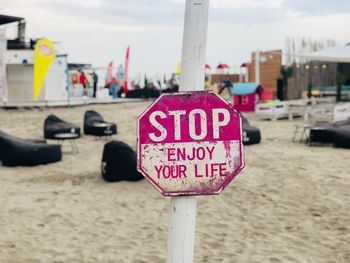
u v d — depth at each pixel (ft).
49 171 31.12
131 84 127.65
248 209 22.04
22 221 20.22
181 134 6.87
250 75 88.02
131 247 17.20
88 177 29.22
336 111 54.70
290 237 18.29
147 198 24.14
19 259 15.96
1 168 32.12
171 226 6.99
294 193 24.86
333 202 23.09
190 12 6.75
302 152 37.37
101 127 46.96
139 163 6.89
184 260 6.95
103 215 21.20
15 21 92.99
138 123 6.88
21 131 52.80
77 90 109.91
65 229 19.21
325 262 15.87
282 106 60.80
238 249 17.01
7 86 87.66
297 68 82.69
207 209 21.97
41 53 78.95
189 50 6.80
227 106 6.81
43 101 85.76
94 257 16.22
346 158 34.42
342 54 51.75
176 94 6.83
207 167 6.86
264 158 34.86
